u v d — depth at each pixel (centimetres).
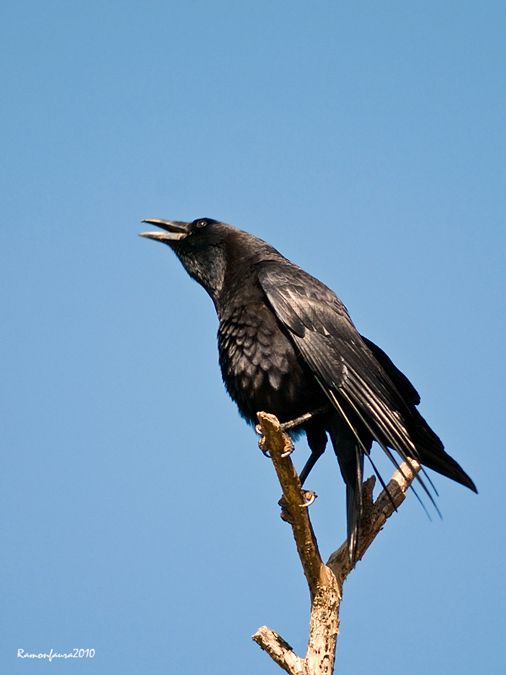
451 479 1140
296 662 830
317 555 866
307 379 1122
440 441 1098
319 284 1194
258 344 1130
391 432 1070
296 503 864
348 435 1103
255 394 1137
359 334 1179
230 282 1227
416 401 1170
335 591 870
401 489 996
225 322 1169
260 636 849
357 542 954
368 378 1115
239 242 1332
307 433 1203
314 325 1125
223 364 1174
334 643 851
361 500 979
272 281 1159
